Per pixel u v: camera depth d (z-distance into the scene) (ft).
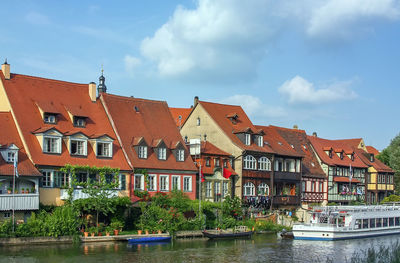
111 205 162.50
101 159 175.22
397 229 207.41
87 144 173.37
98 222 164.76
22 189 150.51
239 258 137.69
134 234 161.79
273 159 232.12
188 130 237.86
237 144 219.82
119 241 155.84
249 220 202.59
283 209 234.17
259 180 224.53
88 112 185.68
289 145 254.27
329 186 272.51
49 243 144.56
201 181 193.16
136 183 182.60
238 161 218.18
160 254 138.51
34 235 143.02
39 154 159.43
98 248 142.31
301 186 247.50
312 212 190.80
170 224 168.66
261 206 220.64
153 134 198.59
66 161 164.25
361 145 332.60
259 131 230.27
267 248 155.84
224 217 191.21
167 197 179.11
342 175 284.61
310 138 284.41
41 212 150.41
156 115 208.13
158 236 162.81
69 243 147.02
